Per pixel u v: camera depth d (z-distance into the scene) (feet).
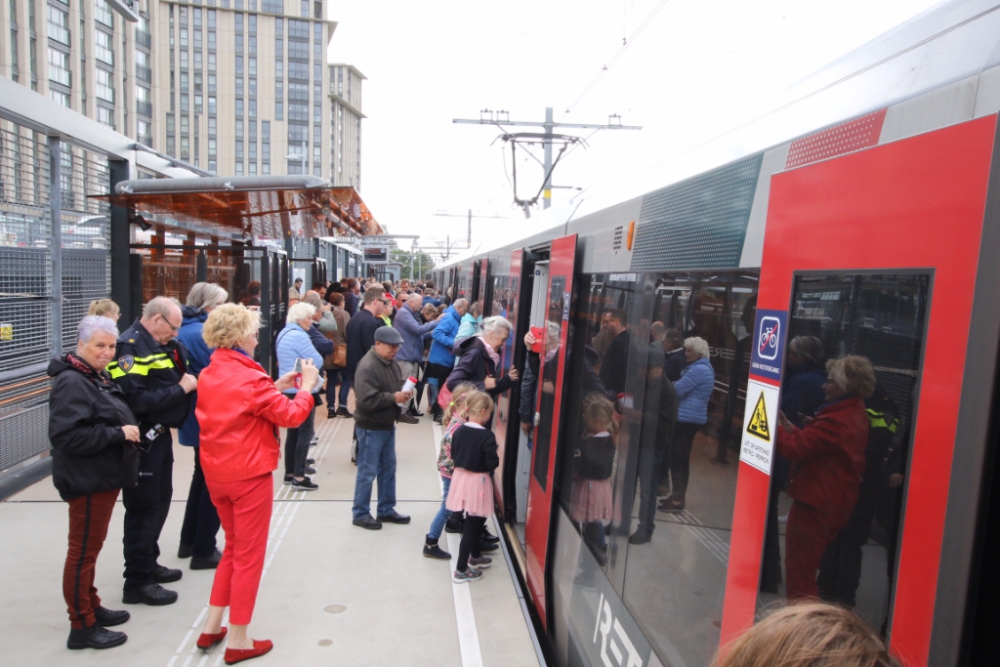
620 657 9.40
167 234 31.30
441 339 30.12
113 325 11.51
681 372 8.30
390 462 18.52
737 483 6.48
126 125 223.10
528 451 18.20
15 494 19.61
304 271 56.08
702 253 8.03
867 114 5.54
